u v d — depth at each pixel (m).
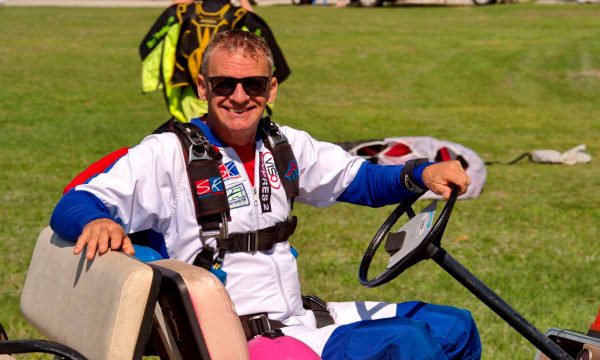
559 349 4.93
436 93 26.41
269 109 10.77
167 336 4.60
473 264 10.53
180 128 5.23
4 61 31.05
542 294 9.55
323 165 5.71
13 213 12.53
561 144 18.97
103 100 23.53
